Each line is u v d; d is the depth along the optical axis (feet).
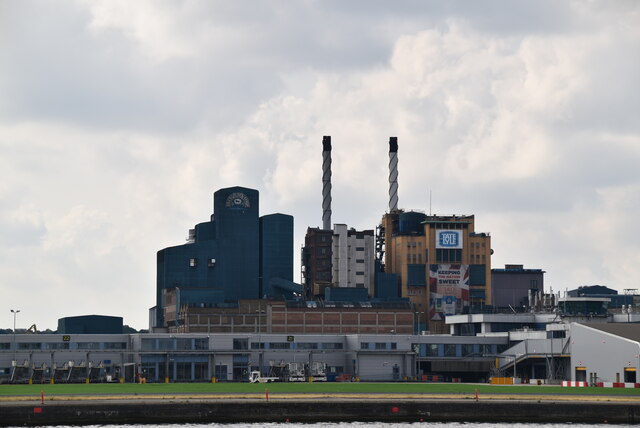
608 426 632.79
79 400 643.45
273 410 645.10
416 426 626.23
